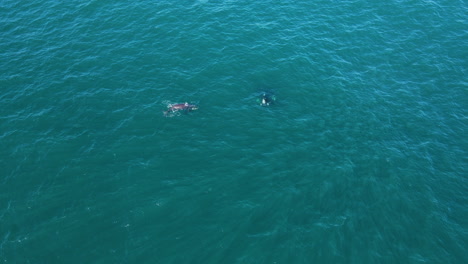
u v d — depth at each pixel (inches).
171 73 1640.0
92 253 1069.8
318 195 1236.5
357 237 1130.7
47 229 1123.3
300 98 1579.7
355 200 1231.5
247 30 1883.6
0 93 1520.7
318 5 2076.8
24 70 1622.8
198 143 1375.5
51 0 2003.0
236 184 1251.8
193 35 1833.2
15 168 1278.3
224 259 1060.5
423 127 1507.1
